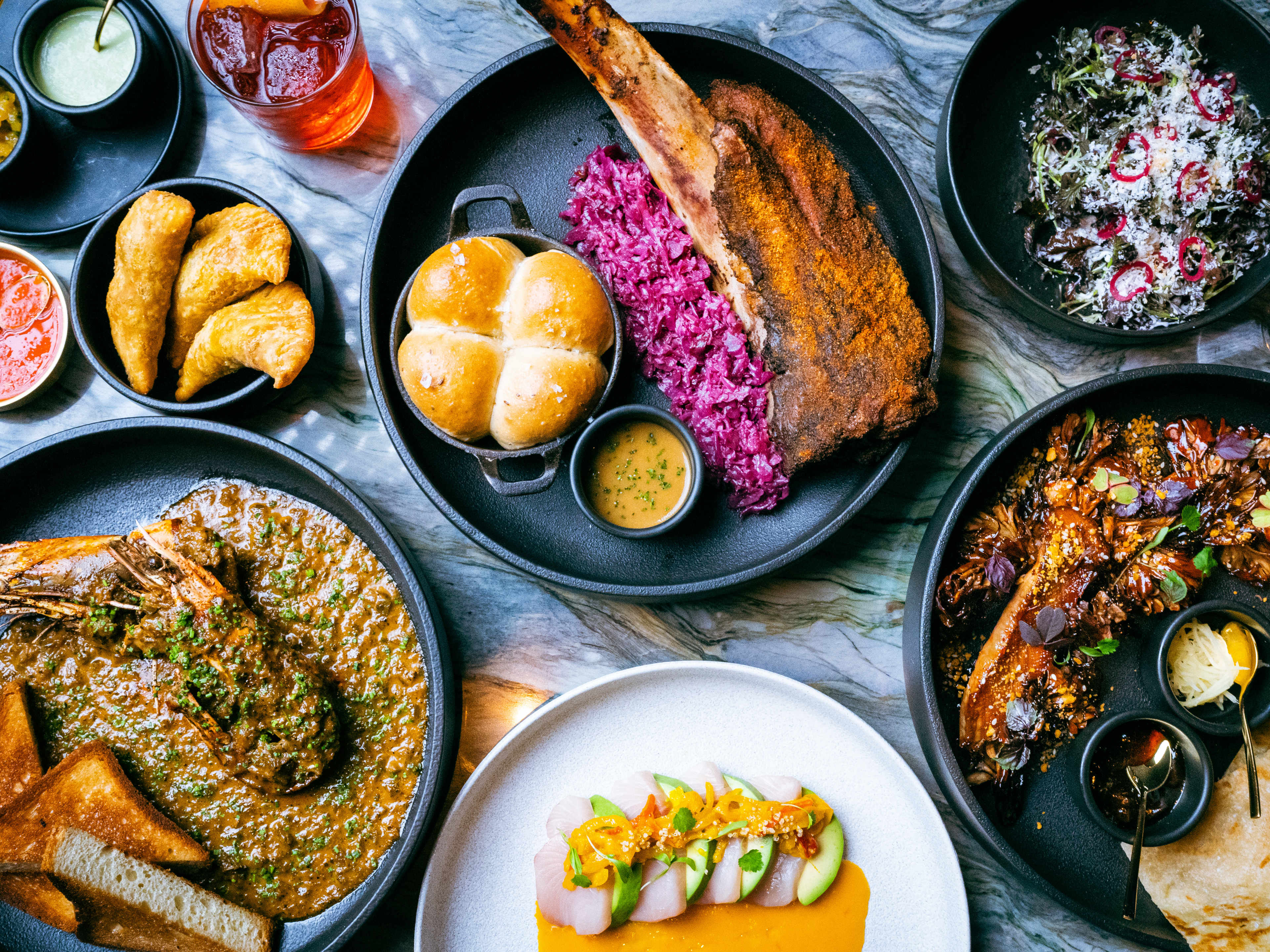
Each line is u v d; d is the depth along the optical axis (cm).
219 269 65
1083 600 64
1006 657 65
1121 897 65
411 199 68
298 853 65
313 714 63
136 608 63
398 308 65
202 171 72
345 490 64
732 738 67
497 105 68
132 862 63
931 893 66
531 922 66
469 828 66
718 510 68
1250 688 65
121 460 67
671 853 63
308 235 72
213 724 63
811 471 67
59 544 64
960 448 71
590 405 65
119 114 68
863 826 67
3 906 65
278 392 69
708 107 66
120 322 65
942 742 63
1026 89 70
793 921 66
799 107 68
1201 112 68
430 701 63
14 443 71
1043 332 71
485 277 64
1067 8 69
